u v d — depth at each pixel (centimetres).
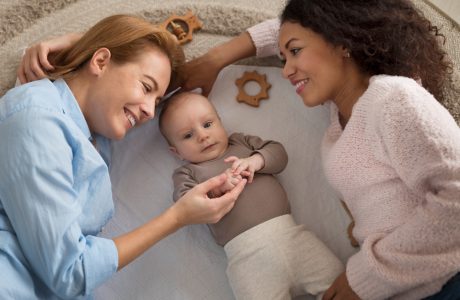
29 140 89
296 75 103
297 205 123
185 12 141
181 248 118
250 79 133
